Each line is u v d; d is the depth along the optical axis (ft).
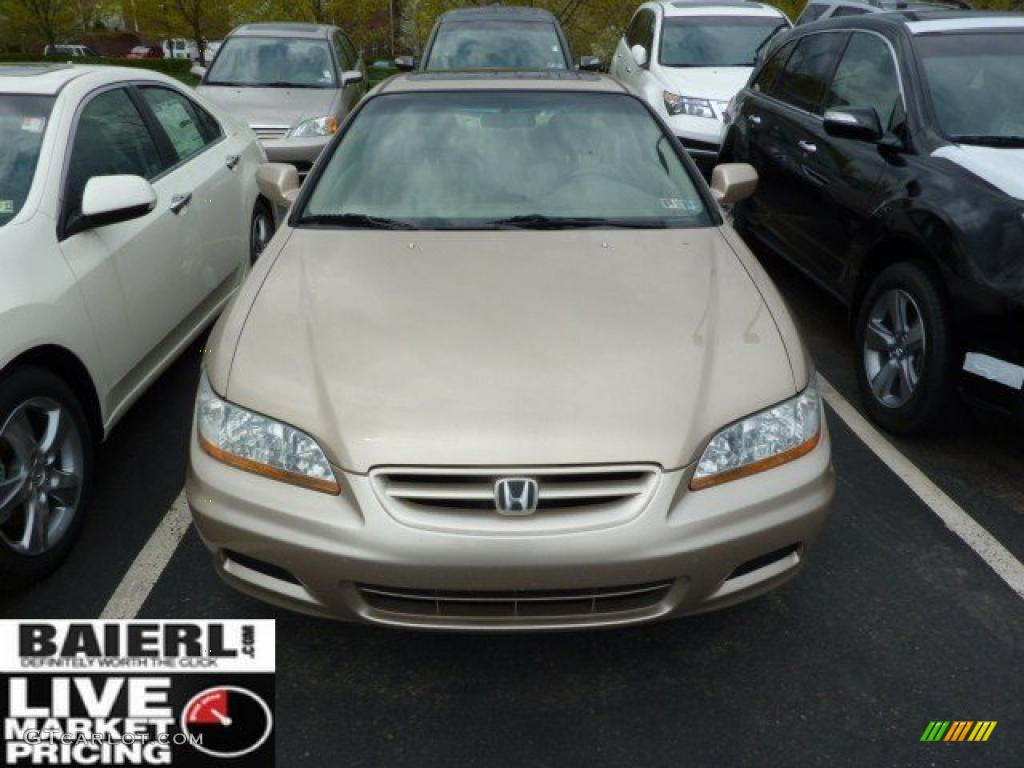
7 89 11.20
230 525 7.45
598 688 8.07
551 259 9.62
